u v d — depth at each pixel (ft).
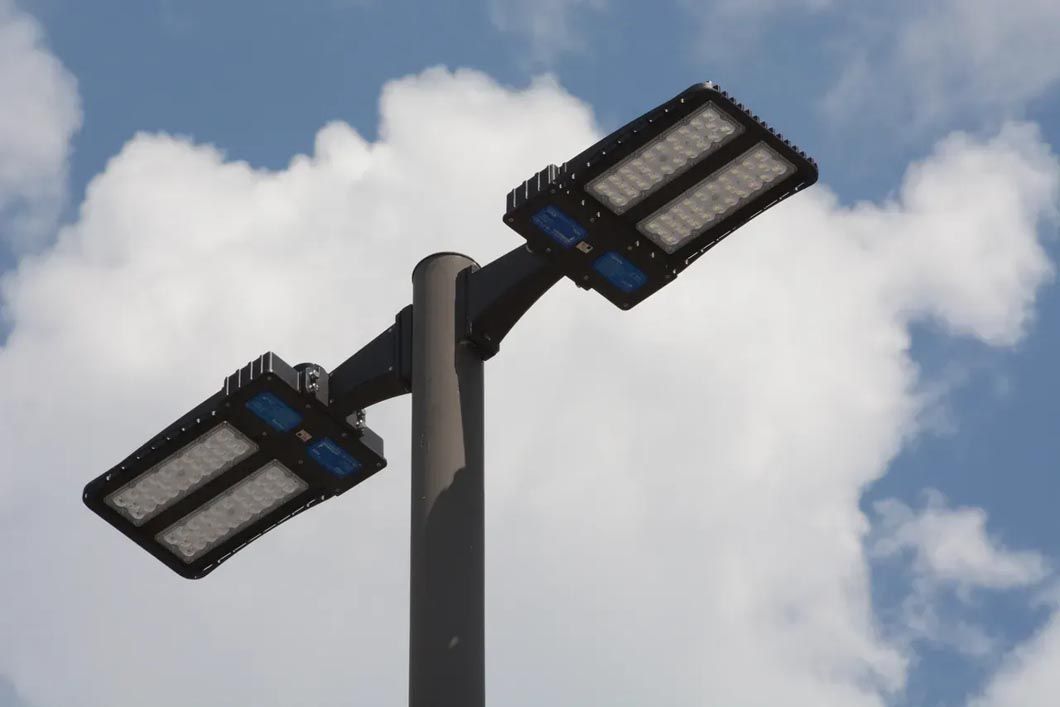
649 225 48.24
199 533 55.06
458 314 50.01
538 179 47.24
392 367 51.06
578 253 48.55
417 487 47.62
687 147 46.50
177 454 52.60
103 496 53.57
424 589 45.98
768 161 47.16
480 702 44.83
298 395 51.52
